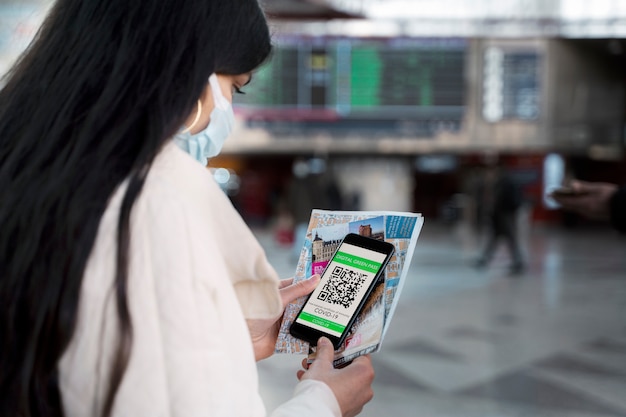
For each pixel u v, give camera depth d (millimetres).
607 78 14211
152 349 655
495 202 8883
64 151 694
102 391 675
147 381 650
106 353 670
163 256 669
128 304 658
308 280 996
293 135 13727
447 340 4781
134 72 721
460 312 5852
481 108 13422
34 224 665
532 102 13523
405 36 12844
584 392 3592
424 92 13141
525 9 11633
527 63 13430
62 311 655
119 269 659
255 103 13203
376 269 1013
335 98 13195
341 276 1032
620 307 6094
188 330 658
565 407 3363
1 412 676
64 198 667
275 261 9719
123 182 687
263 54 843
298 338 1001
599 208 1412
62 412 695
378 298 1002
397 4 12109
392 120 13289
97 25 752
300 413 753
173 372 650
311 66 13094
